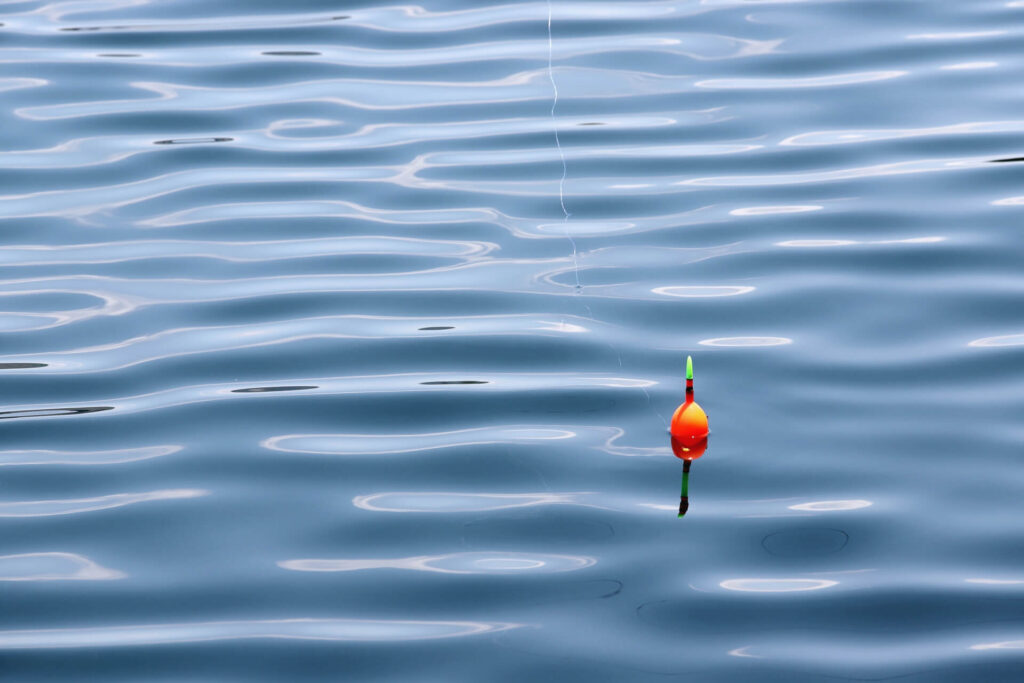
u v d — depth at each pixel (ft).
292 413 69.97
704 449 65.62
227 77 117.08
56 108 111.45
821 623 53.21
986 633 52.24
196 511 61.93
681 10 129.39
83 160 102.53
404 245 88.99
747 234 88.48
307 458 65.87
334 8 133.18
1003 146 98.94
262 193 97.25
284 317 80.23
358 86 114.93
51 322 80.02
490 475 64.08
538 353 75.10
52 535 60.18
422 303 81.25
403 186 97.66
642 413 68.95
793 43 119.65
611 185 96.63
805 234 87.97
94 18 131.85
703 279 82.94
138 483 64.18
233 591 56.18
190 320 80.07
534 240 89.04
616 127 105.60
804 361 73.31
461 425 68.39
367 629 53.57
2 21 131.34
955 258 83.82
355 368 74.33
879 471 63.46
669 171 98.37
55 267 87.10
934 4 126.82
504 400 70.54
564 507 61.36
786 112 106.83
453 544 58.95
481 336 77.15
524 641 52.60
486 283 83.46
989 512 60.08
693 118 106.73
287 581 56.75
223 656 52.08
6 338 78.07
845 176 96.12
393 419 69.15
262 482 64.03
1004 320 76.74
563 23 127.24
